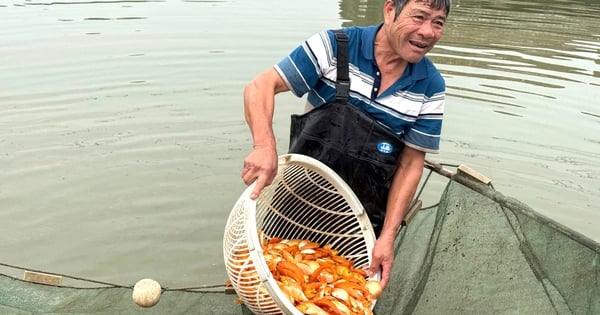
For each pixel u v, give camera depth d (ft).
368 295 10.02
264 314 9.46
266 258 9.92
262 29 31.01
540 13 37.70
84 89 22.84
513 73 26.18
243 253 9.21
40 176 17.15
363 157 10.28
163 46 28.02
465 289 10.93
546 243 9.64
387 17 9.52
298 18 33.42
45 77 23.73
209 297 11.66
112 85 23.35
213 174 17.74
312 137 10.39
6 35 28.63
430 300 11.35
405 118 10.01
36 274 11.19
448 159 18.98
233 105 22.16
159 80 24.06
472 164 18.71
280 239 10.98
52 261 14.01
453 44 30.09
